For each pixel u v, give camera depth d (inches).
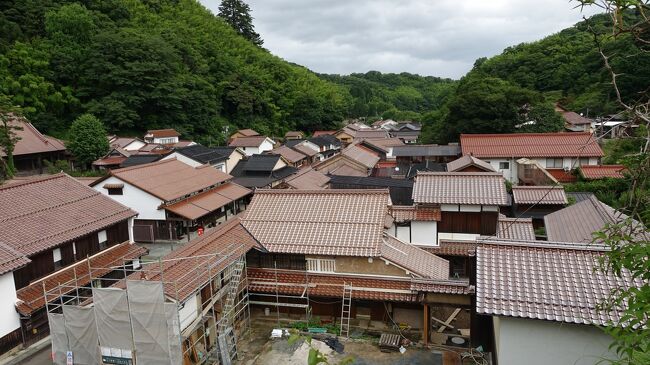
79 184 984.9
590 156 1619.1
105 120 2625.5
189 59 3496.6
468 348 681.6
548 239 836.6
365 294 733.9
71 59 2659.9
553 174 1594.5
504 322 475.2
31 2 2819.9
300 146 2719.0
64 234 815.1
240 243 770.8
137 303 555.5
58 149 2143.2
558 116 2148.1
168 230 1295.5
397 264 748.0
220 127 3388.3
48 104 2532.0
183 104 3085.6
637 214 209.3
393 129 4104.3
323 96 4869.6
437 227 1004.6
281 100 4183.1
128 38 2876.5
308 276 782.5
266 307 813.2
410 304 762.8
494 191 976.3
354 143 2460.6
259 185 1760.6
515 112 2135.8
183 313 598.9
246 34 5561.0
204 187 1470.2
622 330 192.7
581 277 491.8
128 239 991.0
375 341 714.2
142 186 1286.9
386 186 1267.2
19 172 1980.8
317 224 828.0
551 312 453.7
